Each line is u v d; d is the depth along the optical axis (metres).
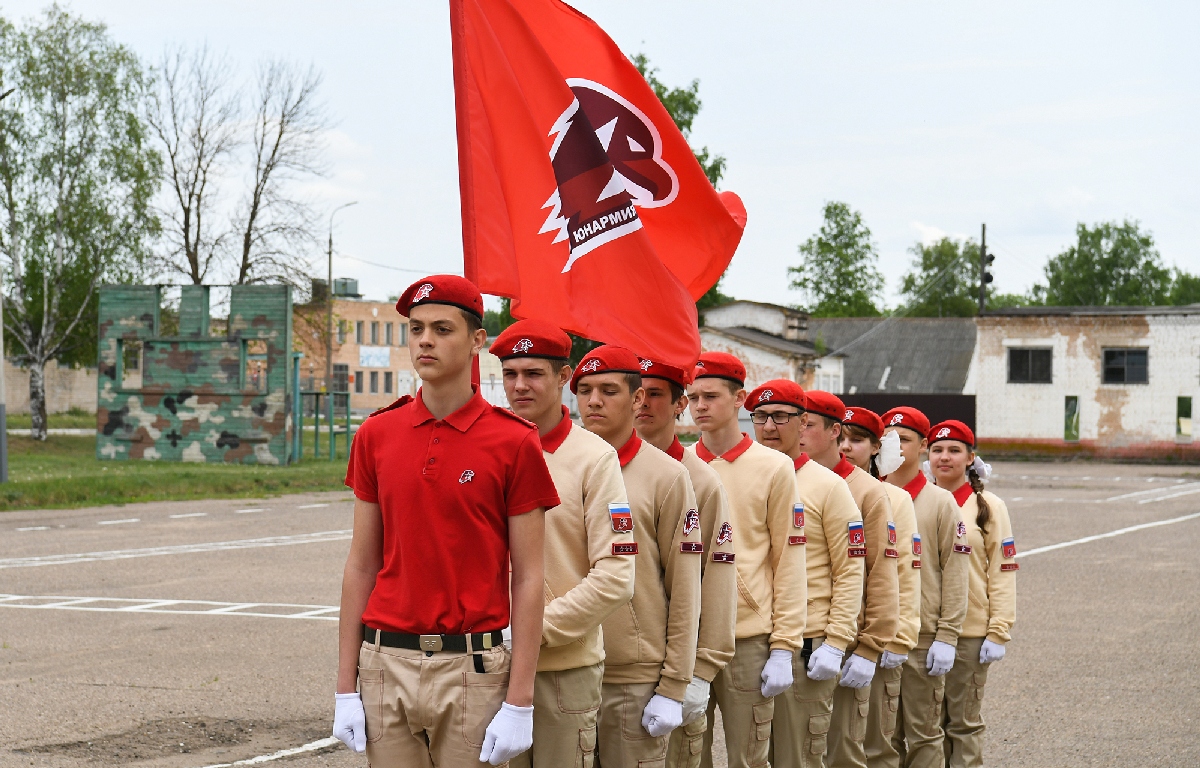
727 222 5.73
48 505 22.86
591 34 5.63
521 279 5.09
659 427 4.80
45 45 43.03
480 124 5.14
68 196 43.22
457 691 3.35
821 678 5.36
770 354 56.72
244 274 42.94
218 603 12.26
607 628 4.37
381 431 3.53
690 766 4.77
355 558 3.57
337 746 7.03
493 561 3.41
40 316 43.66
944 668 6.30
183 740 7.11
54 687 8.41
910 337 69.38
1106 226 99.12
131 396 34.66
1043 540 19.91
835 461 5.91
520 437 3.43
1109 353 51.16
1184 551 18.34
